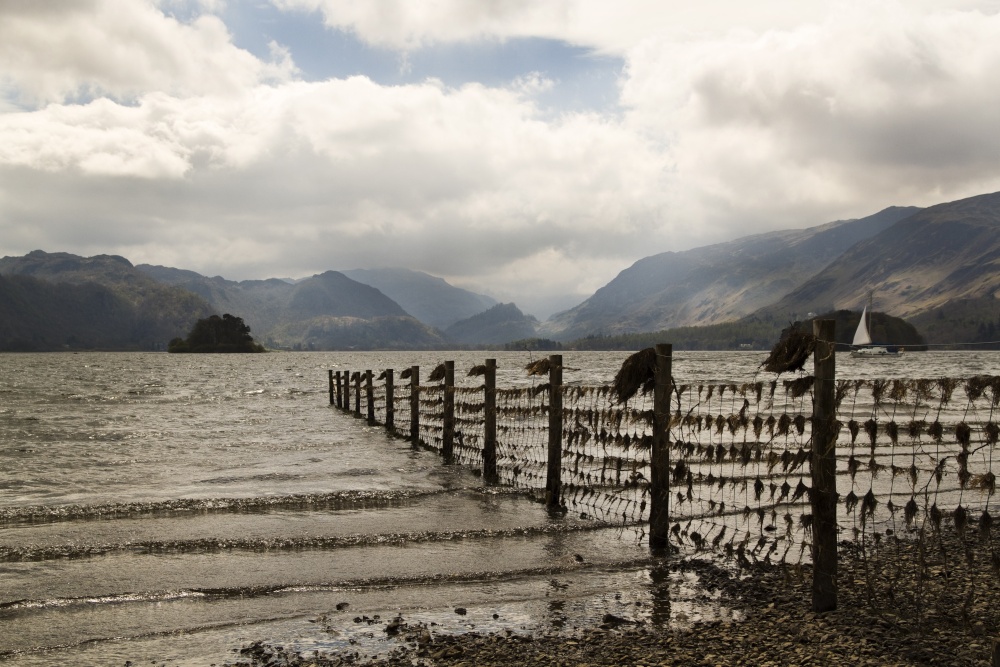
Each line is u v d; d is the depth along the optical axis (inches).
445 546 516.7
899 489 690.8
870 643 315.3
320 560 485.1
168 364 6742.1
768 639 332.5
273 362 7401.6
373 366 5871.1
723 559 476.7
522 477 770.8
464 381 2805.1
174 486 750.5
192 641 354.0
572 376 3302.2
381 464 878.4
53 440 1164.5
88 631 366.0
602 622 373.1
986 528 366.3
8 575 450.6
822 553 357.1
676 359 5871.1
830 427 344.8
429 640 351.3
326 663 328.8
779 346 369.4
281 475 811.4
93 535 543.5
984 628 327.0
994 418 1207.6
